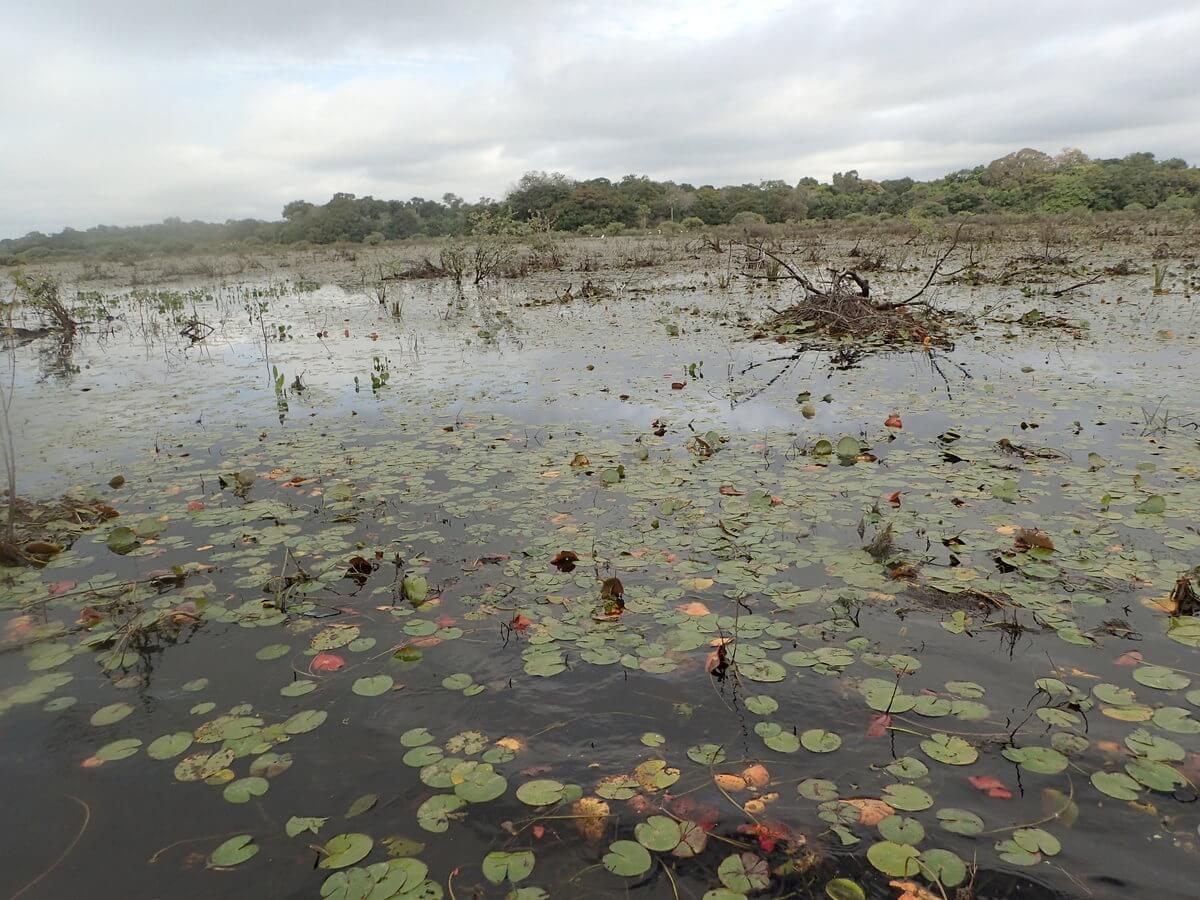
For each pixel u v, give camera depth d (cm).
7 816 187
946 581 291
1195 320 887
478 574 312
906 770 193
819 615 272
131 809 188
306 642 265
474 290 1683
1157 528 331
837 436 489
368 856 171
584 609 281
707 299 1305
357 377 738
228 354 930
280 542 347
